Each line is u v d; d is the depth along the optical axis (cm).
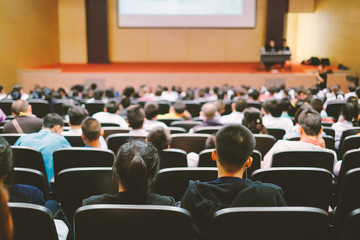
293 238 178
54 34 1670
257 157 351
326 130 495
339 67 1481
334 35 1579
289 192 275
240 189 200
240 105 610
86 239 186
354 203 251
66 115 708
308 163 329
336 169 347
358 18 1391
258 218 175
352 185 248
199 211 196
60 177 285
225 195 199
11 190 225
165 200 208
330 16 1614
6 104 812
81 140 430
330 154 325
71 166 342
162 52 1748
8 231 135
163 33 1731
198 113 856
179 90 1144
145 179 201
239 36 1730
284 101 639
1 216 133
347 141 402
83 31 1692
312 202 277
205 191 200
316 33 1761
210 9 1670
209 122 544
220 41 1736
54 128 411
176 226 180
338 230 260
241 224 176
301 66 1655
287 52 1460
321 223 175
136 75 1466
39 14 1560
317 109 650
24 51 1485
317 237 177
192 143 446
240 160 205
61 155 338
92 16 1648
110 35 1733
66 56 1712
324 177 268
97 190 290
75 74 1461
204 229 195
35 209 185
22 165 337
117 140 439
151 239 184
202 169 280
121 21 1692
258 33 1722
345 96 947
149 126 548
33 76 1457
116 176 208
